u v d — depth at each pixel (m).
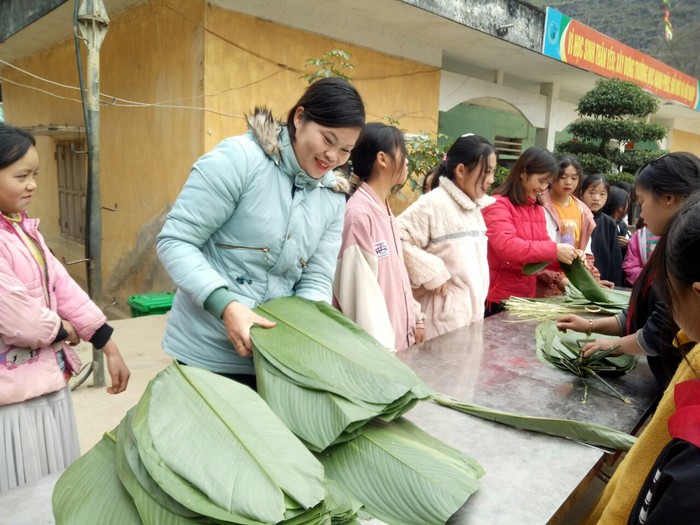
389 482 0.98
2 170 1.40
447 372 1.67
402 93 6.18
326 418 1.00
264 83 4.89
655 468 0.75
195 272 1.17
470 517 0.96
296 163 1.23
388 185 2.00
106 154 6.07
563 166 3.16
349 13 5.27
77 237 7.27
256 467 0.84
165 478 0.82
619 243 4.03
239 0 4.58
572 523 2.18
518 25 5.95
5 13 6.22
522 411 1.41
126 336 4.07
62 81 6.93
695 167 1.54
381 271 1.91
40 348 1.49
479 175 2.25
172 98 4.89
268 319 1.21
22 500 0.96
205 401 0.96
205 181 1.17
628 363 1.71
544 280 3.12
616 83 6.78
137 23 5.23
